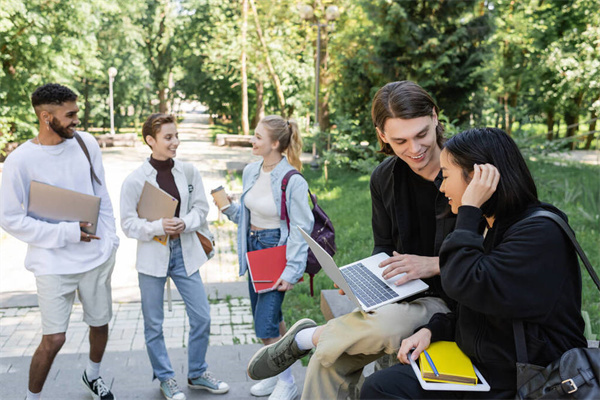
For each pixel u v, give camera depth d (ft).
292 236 11.46
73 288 10.98
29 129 69.10
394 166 8.16
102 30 114.21
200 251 12.35
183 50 141.38
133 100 142.82
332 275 7.37
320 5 62.44
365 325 7.11
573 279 5.89
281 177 11.59
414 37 45.44
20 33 64.13
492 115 48.49
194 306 12.30
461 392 6.18
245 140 102.73
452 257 5.84
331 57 62.08
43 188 10.56
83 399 12.16
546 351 5.75
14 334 17.24
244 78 110.32
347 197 40.63
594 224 26.71
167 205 11.60
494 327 6.09
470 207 5.90
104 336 11.69
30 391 10.87
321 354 7.23
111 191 47.09
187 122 219.00
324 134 52.49
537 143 36.60
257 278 11.37
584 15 66.54
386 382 6.37
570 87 64.44
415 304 7.59
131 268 25.18
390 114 7.27
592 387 5.29
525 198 6.00
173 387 12.06
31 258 10.77
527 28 67.10
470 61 45.62
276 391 11.67
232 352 15.24
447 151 6.25
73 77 76.79
